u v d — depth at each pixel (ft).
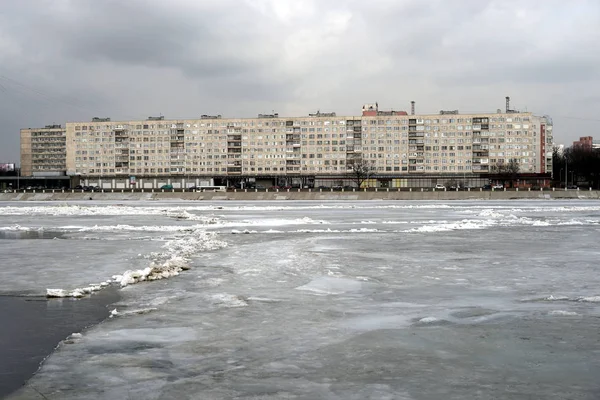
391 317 44.34
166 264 70.95
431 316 44.65
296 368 31.45
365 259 80.79
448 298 52.34
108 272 68.80
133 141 621.72
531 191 408.26
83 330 40.75
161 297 52.80
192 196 426.92
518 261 78.84
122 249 94.38
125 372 30.99
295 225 155.33
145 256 84.07
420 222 168.96
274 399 26.58
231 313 45.96
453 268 72.18
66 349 35.60
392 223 164.35
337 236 119.85
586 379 29.12
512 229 138.51
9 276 65.87
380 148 581.53
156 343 36.99
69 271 69.72
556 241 108.58
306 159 592.60
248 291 55.83
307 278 63.72
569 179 643.04
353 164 557.74
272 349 35.40
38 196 440.45
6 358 33.99
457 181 570.46
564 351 34.40
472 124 568.41
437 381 29.01
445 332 39.40
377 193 408.46
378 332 39.50
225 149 605.73
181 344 36.70
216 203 358.23
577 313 45.39
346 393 27.32
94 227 146.72
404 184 579.48
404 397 26.71
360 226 152.05
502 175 537.24
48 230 139.44
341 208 272.10
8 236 122.93
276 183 600.80
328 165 589.32
